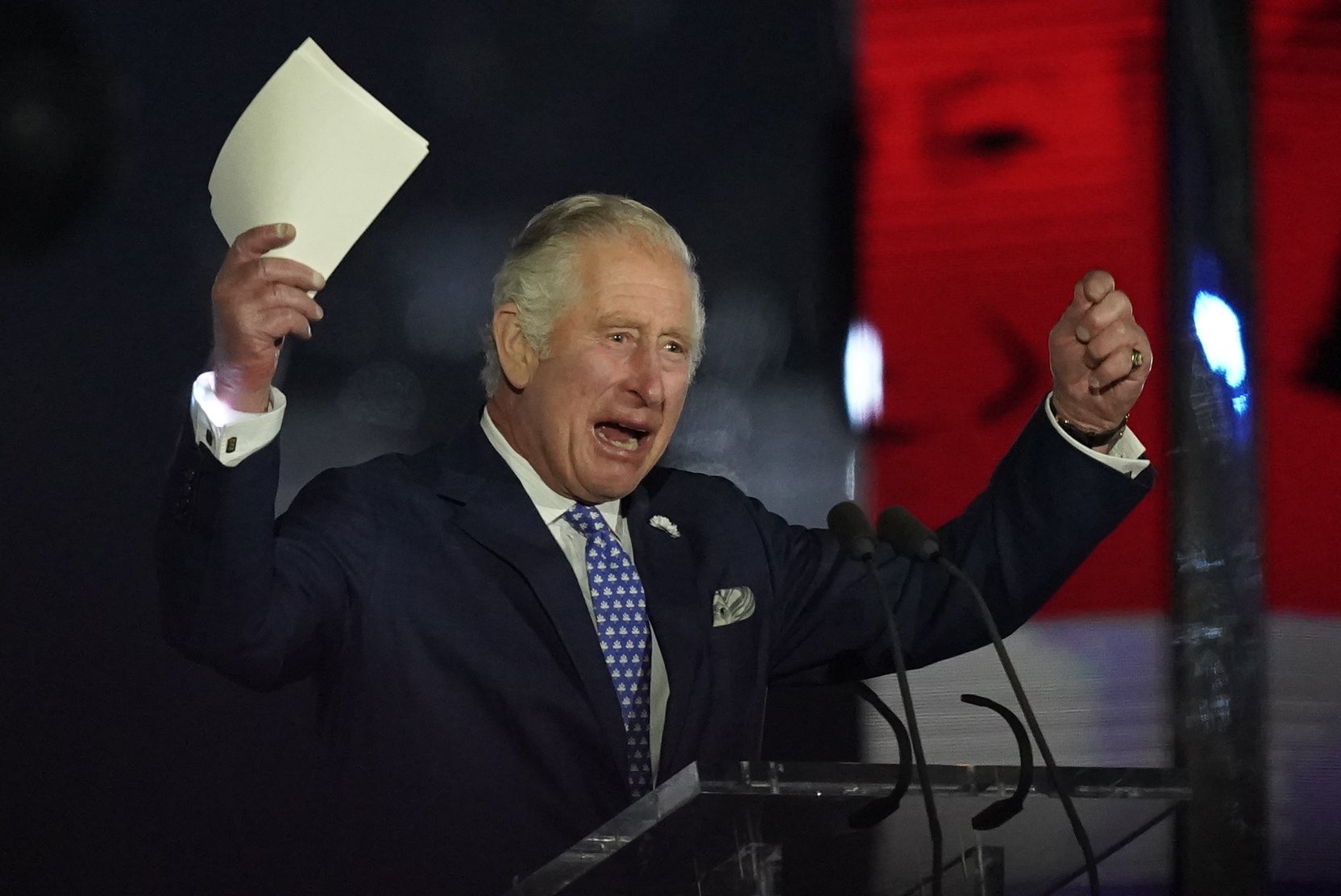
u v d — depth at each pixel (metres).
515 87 12.10
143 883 11.31
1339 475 12.47
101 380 11.48
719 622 8.30
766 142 12.46
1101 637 12.44
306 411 11.68
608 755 7.59
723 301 12.34
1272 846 12.12
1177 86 12.66
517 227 12.00
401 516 7.92
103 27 11.56
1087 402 8.14
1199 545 12.41
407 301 11.84
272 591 6.92
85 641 11.36
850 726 12.23
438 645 7.63
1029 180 12.62
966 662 12.37
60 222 11.47
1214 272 12.59
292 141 6.02
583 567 8.16
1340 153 12.70
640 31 12.30
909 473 12.38
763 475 12.27
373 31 11.94
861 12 12.66
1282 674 12.35
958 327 12.48
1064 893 6.70
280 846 11.42
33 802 11.27
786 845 5.44
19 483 11.38
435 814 7.44
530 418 8.18
